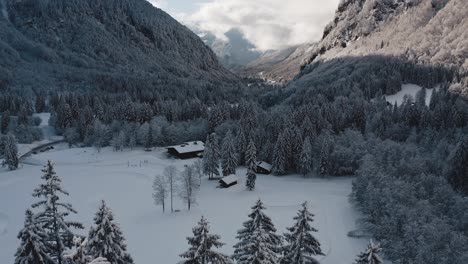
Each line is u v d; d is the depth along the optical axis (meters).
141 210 93.00
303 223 39.75
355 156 114.38
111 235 35.09
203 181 117.12
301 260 39.34
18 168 135.12
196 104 194.12
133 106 179.88
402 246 55.97
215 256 35.16
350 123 144.12
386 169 90.88
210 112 170.88
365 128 141.25
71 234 31.50
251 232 40.16
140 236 77.81
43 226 31.09
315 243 39.84
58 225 31.36
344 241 72.12
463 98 154.88
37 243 29.22
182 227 81.94
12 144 133.75
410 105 141.38
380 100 179.50
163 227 82.19
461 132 111.00
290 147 123.12
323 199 97.25
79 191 108.19
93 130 167.25
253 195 102.12
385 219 65.31
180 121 184.50
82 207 95.38
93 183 115.81
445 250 51.66
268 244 37.53
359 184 86.88
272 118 153.62
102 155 149.38
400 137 127.19
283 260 40.41
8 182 117.75
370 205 75.31
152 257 68.56
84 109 185.25
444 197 71.25
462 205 66.00
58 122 183.25
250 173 106.38
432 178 77.69
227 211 90.56
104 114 187.25
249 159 119.12
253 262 35.81
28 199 102.62
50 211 31.00
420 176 80.19
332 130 138.88
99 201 99.38
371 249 35.59
